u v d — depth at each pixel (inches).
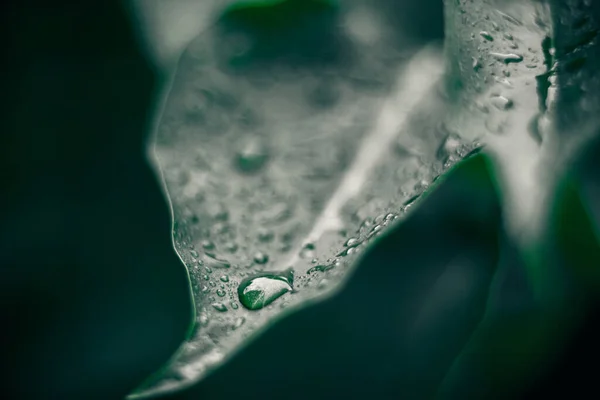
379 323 6.1
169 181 6.3
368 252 6.2
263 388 5.9
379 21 6.8
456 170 6.2
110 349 6.0
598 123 6.2
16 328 6.0
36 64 6.5
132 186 6.3
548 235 6.2
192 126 6.6
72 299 6.1
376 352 6.1
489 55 6.2
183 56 6.7
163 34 6.7
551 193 6.2
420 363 6.0
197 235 6.1
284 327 6.0
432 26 6.6
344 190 6.2
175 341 6.0
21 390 5.9
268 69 6.7
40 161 6.4
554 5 6.1
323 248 6.0
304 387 6.0
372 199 6.2
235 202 6.2
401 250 6.2
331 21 6.8
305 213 6.2
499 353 6.0
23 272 6.1
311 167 6.3
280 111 6.6
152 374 5.9
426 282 6.1
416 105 6.5
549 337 6.0
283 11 6.8
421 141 6.3
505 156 6.2
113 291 6.1
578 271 6.1
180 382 5.9
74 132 6.4
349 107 6.6
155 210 6.3
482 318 6.1
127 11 6.7
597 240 6.1
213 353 5.9
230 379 5.9
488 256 6.2
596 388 5.9
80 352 6.0
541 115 6.2
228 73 6.7
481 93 6.2
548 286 6.1
